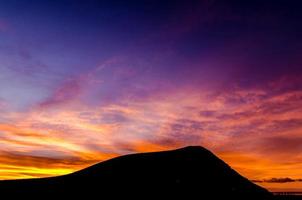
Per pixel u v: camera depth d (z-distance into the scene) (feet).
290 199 206.90
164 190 202.90
